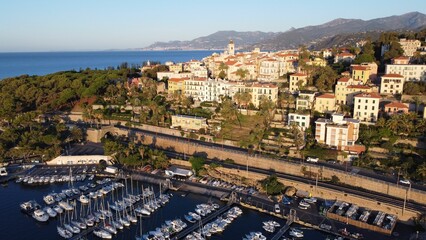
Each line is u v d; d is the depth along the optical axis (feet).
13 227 400.67
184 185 508.12
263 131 613.52
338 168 501.56
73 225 397.80
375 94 625.00
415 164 477.36
